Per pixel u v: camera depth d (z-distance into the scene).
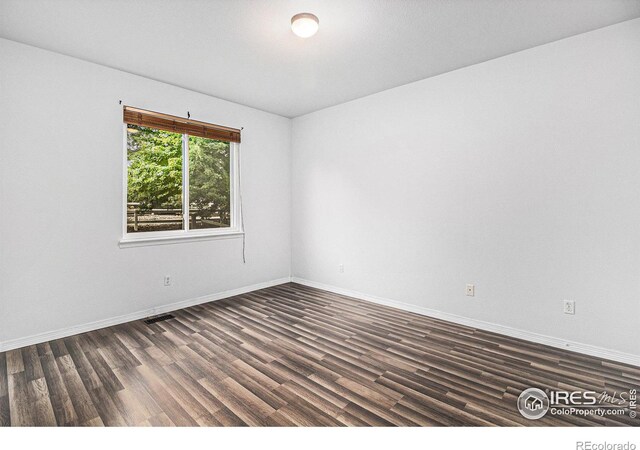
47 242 2.81
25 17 2.31
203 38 2.62
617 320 2.44
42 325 2.79
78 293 2.98
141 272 3.39
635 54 2.32
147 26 2.44
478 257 3.12
